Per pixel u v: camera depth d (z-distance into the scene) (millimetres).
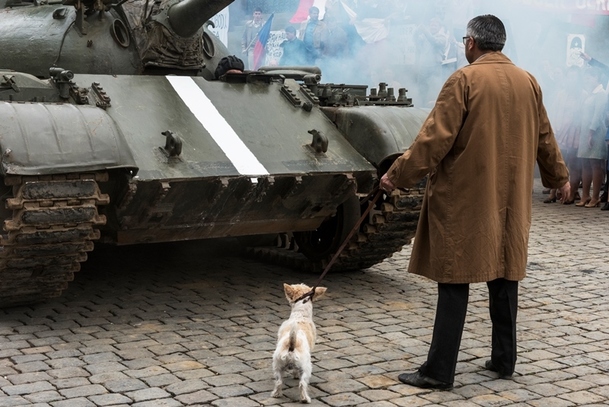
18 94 7793
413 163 6156
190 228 8500
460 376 6629
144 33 9414
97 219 7422
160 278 9586
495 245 6281
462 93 6203
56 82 8023
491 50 6504
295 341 5906
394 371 6672
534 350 7285
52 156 7098
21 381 6305
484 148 6199
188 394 6094
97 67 9227
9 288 7777
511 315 6531
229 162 8102
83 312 8164
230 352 7059
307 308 6406
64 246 7449
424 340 7477
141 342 7277
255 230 9031
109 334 7492
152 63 9367
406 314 8312
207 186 7969
